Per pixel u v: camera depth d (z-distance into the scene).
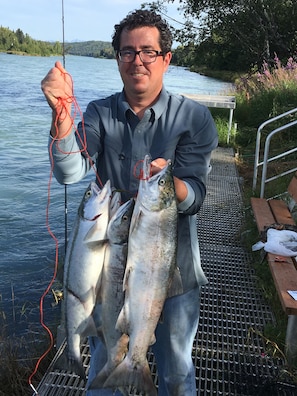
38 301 5.10
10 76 36.03
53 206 8.17
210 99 12.66
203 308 4.25
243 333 3.89
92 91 27.75
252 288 4.64
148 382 2.25
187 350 2.53
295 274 3.82
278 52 25.06
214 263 5.18
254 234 5.65
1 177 9.77
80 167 2.24
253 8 24.00
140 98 2.30
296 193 5.42
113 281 2.18
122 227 2.14
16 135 14.10
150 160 2.24
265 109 13.70
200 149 2.38
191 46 26.91
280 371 3.39
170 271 2.21
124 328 2.19
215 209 6.92
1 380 3.55
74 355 2.22
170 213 2.14
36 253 6.38
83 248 2.13
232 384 3.29
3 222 7.38
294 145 10.23
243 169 9.83
